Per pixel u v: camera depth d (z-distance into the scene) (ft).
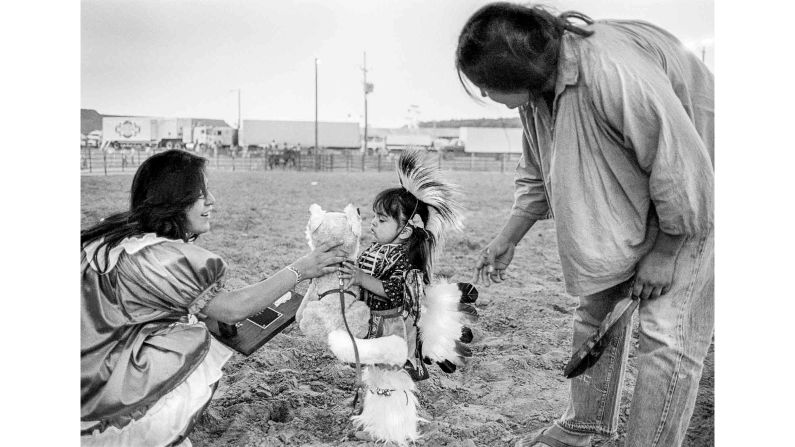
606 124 7.16
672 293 7.42
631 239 7.45
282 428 9.21
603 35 7.30
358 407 9.53
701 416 9.87
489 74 7.33
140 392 7.66
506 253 9.37
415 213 8.80
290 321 9.36
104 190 30.17
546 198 9.16
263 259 18.86
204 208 8.33
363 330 8.66
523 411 9.78
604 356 8.51
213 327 9.11
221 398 10.05
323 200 31.58
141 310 7.95
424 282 8.99
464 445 8.71
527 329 13.20
